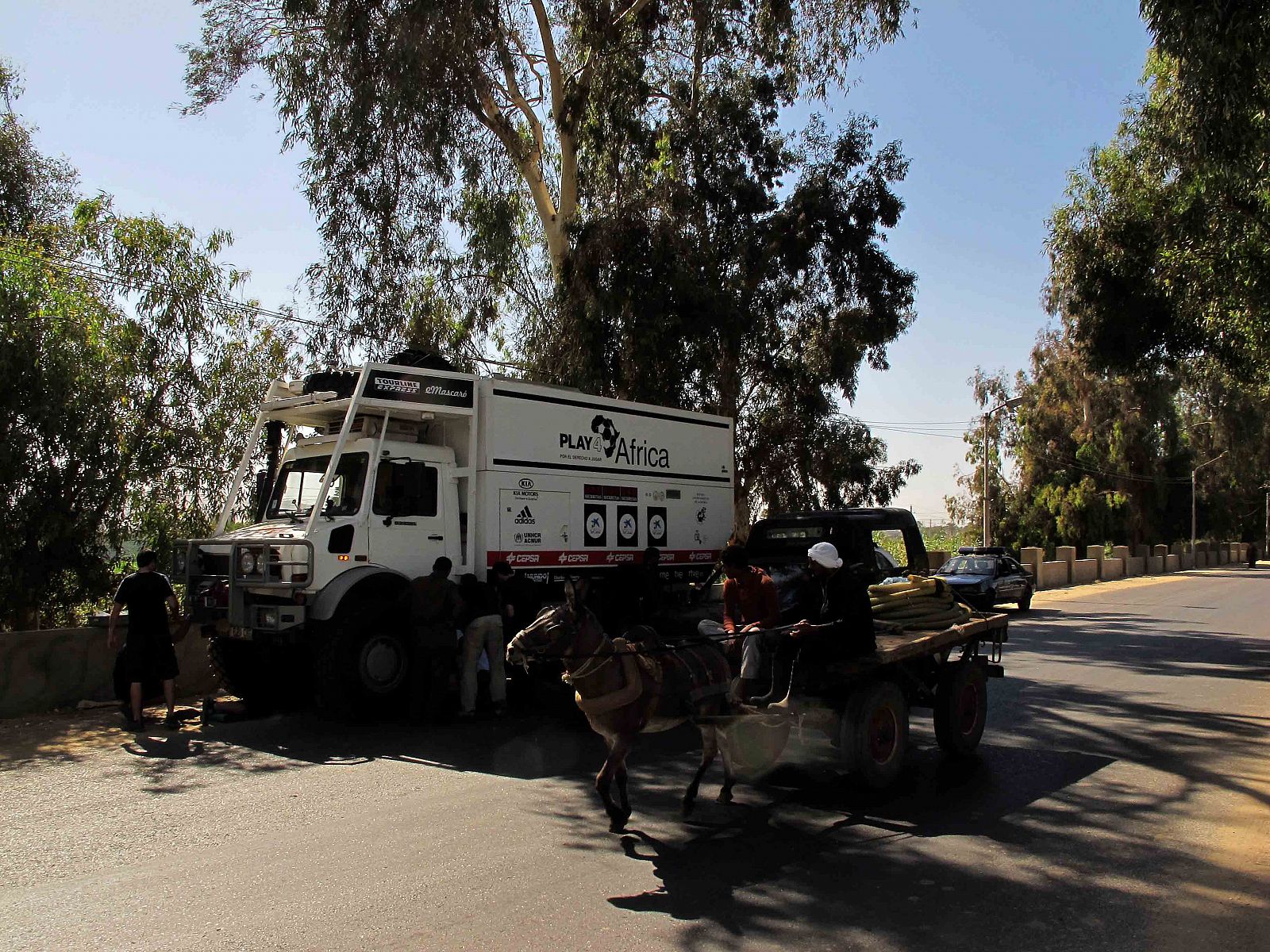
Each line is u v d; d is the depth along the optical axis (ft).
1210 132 38.91
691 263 68.03
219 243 52.47
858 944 14.93
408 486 36.09
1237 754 28.76
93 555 45.50
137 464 46.85
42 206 65.87
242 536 35.55
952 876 18.12
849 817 22.04
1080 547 177.99
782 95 74.74
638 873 18.12
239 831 20.98
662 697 21.22
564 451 41.47
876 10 69.72
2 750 29.55
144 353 48.44
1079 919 16.02
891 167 76.18
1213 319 59.98
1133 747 29.71
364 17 57.06
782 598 37.60
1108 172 65.36
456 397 37.83
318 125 60.80
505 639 36.55
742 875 18.07
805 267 74.38
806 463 82.07
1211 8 33.65
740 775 26.04
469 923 15.61
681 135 70.69
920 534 47.39
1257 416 169.48
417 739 31.01
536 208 75.97
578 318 65.87
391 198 60.49
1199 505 223.71
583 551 41.93
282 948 14.65
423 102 58.54
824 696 24.27
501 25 64.08
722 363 74.74
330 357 61.26
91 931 15.34
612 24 68.39
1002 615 30.53
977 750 29.25
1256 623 73.82
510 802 23.31
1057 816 22.17
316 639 33.86
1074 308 70.23
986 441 126.11
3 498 41.19
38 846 19.98
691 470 48.16
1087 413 176.86
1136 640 61.82
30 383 40.91
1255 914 16.33
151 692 34.01
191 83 66.54
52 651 36.06
